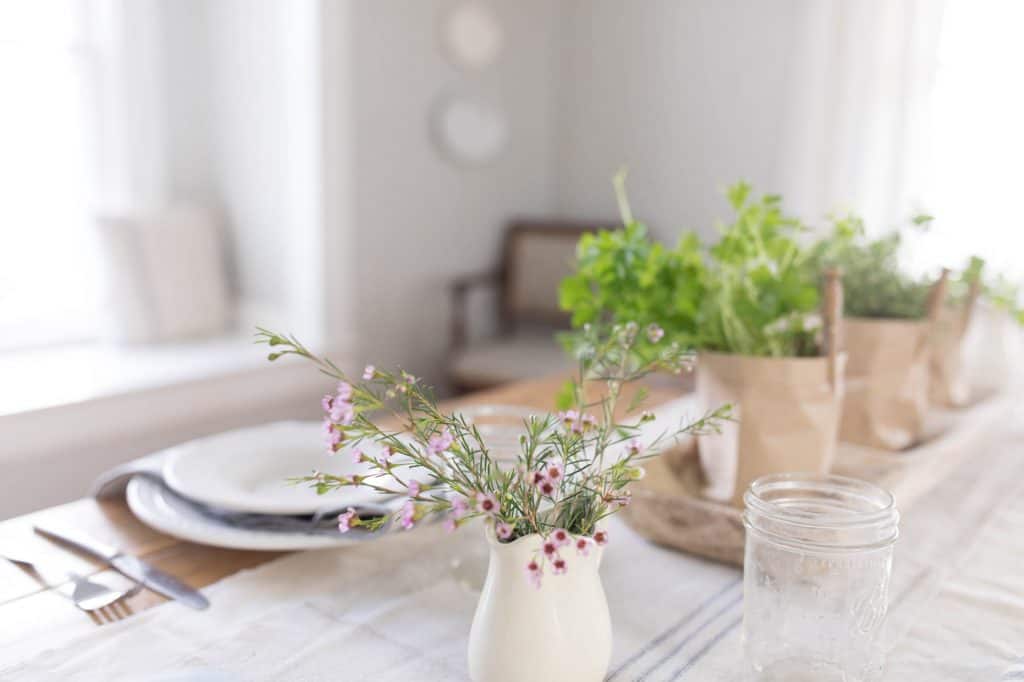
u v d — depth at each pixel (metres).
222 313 2.79
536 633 0.64
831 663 0.68
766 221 0.98
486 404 1.31
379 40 2.76
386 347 2.98
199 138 2.93
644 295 0.94
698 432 0.78
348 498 0.88
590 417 0.66
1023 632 0.78
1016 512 1.01
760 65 2.89
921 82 2.50
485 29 3.05
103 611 0.78
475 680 0.67
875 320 1.06
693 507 0.88
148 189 2.83
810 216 2.69
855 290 1.09
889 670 0.73
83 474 2.14
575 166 3.40
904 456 1.04
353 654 0.74
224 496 0.89
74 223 2.68
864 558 0.67
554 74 3.41
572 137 3.40
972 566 0.89
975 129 2.48
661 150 3.16
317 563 0.87
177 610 0.79
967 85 2.47
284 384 2.55
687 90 3.07
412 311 3.05
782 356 0.91
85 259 2.71
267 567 0.86
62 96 2.62
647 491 0.91
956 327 1.24
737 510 0.87
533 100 3.37
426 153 3.00
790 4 2.80
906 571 0.87
